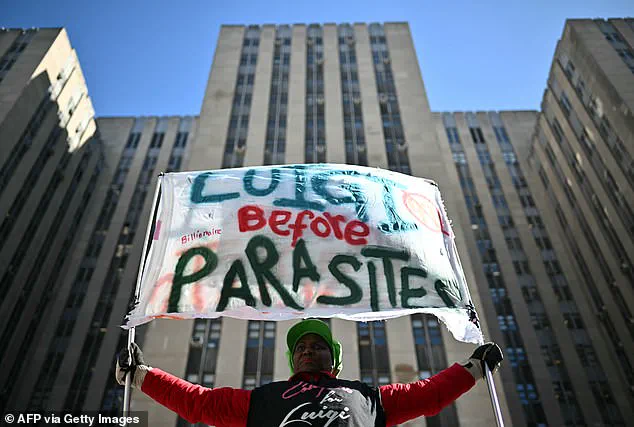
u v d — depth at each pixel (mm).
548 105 43594
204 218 5664
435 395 3814
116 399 32625
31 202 35625
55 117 38781
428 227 5895
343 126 36375
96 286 39312
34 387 33375
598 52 35156
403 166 32688
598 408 32094
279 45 45844
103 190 46250
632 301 32781
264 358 24125
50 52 37625
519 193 45844
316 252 5305
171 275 5145
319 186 6004
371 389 3666
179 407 3695
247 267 5176
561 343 35406
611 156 33688
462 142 50375
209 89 39688
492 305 37625
